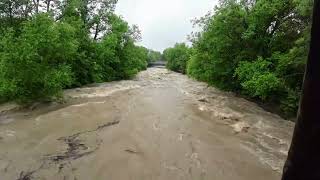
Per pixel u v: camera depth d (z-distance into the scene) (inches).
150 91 1092.5
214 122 637.3
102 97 897.5
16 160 414.9
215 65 1056.8
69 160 418.3
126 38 1644.9
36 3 1088.8
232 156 447.8
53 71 783.7
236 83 1042.7
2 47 776.3
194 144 492.1
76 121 608.7
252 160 435.8
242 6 984.3
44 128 561.0
